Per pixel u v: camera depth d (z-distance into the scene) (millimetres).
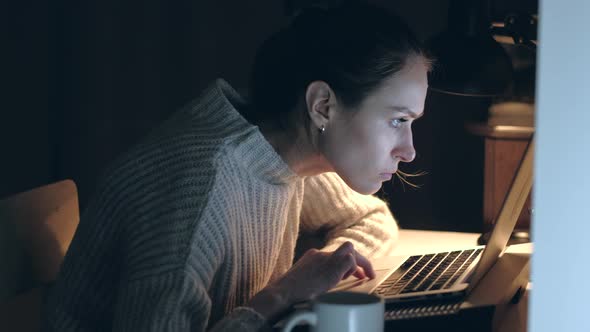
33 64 3115
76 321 1370
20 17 3096
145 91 3023
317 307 910
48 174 3164
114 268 1356
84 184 3141
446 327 1111
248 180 1348
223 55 2930
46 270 1501
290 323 909
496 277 1271
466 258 1463
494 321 1131
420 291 1201
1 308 1424
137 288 1211
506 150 1908
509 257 1386
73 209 1631
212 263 1252
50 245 1519
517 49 1876
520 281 1287
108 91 3059
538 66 680
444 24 2629
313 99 1308
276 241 1495
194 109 1389
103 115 3078
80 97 3088
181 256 1196
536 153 691
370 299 924
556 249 693
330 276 1311
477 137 2654
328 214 1806
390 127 1306
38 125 3146
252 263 1422
